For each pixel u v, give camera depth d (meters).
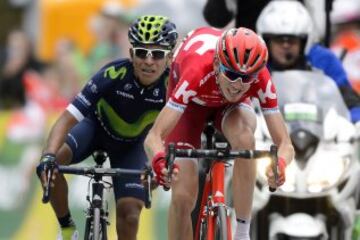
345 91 20.14
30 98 30.20
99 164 18.62
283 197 18.48
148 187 15.70
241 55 15.06
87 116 18.30
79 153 18.19
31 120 28.14
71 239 18.34
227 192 18.73
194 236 17.62
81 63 31.44
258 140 18.75
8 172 27.72
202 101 16.36
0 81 32.50
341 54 21.95
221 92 15.86
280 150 15.82
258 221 18.56
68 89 31.09
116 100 17.77
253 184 16.39
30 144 27.81
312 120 19.03
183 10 31.64
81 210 26.12
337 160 18.72
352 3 31.97
